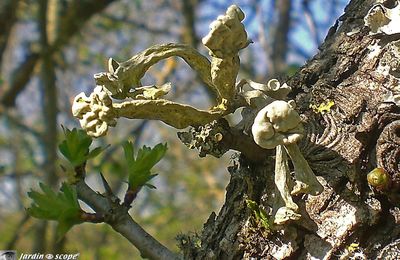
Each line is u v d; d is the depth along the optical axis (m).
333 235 0.14
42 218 0.13
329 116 0.15
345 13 0.18
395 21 0.16
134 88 0.14
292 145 0.14
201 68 0.14
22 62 0.50
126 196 0.14
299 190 0.14
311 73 0.17
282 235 0.15
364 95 0.15
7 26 0.46
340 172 0.15
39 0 0.48
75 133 0.14
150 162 0.14
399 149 0.15
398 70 0.16
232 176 0.16
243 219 0.15
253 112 0.15
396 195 0.14
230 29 0.13
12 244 0.45
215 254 0.15
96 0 0.49
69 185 0.14
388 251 0.14
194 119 0.14
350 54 0.16
